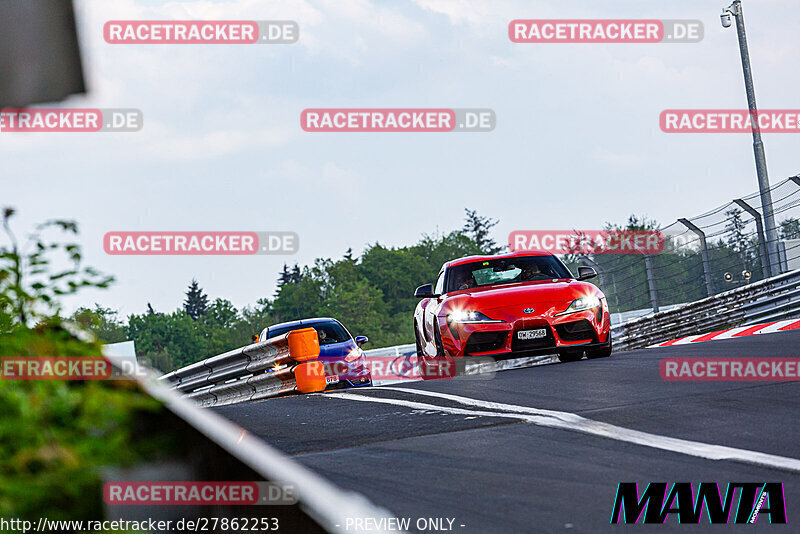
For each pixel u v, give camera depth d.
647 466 13.02
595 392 20.67
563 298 30.14
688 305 47.19
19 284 7.38
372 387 26.45
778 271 46.91
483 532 10.20
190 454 6.43
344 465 14.58
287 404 24.14
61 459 5.81
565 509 10.99
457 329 29.80
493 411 19.12
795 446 13.54
